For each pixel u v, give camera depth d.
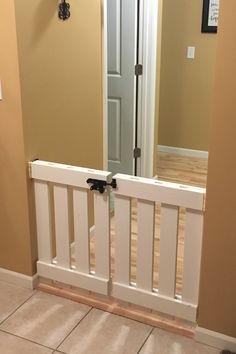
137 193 2.11
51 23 2.36
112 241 3.07
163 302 2.23
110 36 3.64
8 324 2.29
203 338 2.15
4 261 2.61
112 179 2.16
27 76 2.25
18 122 2.28
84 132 2.83
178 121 4.99
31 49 2.24
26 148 2.33
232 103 1.76
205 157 4.96
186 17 4.61
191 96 4.84
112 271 2.67
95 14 2.74
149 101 3.82
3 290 2.56
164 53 4.81
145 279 2.26
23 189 2.39
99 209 2.27
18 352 2.11
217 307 2.07
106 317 2.33
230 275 2.00
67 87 2.58
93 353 2.10
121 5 3.53
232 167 1.84
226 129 1.80
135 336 2.20
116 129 3.89
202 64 4.69
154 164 4.14
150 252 2.20
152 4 3.56
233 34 1.68
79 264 2.44
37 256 2.56
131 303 2.35
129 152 3.91
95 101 2.91
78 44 2.62
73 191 2.31
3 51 2.18
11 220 2.50
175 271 2.16
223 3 1.67
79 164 2.83
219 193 1.90
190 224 2.04
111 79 3.76
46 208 2.42
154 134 4.01
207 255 2.01
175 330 2.23
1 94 2.26
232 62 1.71
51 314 2.36
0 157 2.39
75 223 2.37
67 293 2.51
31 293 2.53
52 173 2.31
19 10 2.12
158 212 3.44
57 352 2.11
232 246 1.95
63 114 2.59
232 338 2.09
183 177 4.34
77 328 2.26
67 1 2.45
